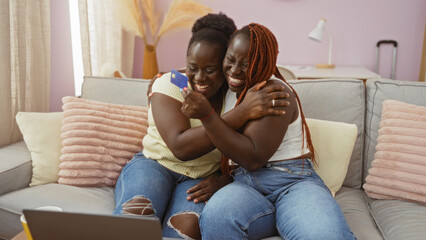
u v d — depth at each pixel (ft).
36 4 7.37
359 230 4.63
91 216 2.95
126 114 6.16
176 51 13.41
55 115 6.01
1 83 6.63
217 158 5.18
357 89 5.94
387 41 12.39
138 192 4.62
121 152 5.77
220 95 5.06
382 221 4.83
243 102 4.21
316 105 5.97
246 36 4.25
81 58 10.08
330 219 3.84
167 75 5.06
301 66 12.68
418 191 5.02
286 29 12.96
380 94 5.87
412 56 12.57
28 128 5.79
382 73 12.91
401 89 5.83
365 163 5.86
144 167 5.08
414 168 5.11
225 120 4.23
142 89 6.61
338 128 5.51
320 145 5.49
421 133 5.23
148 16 12.30
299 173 4.50
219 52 4.62
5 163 5.53
